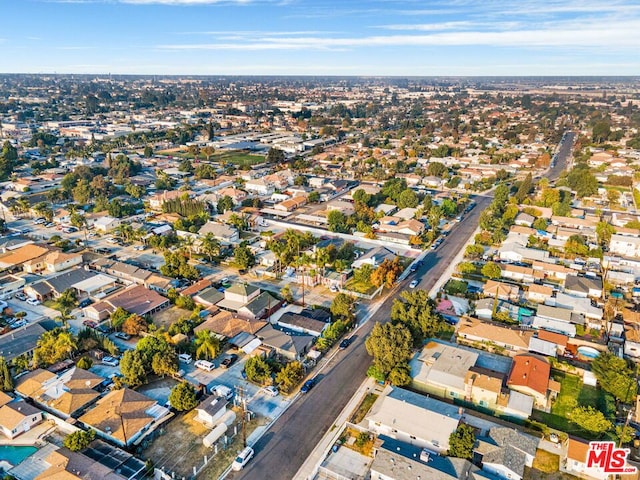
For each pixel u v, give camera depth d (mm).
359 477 71000
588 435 79188
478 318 116688
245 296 121438
